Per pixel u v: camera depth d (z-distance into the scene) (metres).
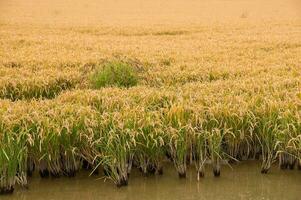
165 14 51.69
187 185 11.12
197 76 17.83
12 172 10.73
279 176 11.58
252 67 19.23
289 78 16.17
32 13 50.97
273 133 11.73
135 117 11.52
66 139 11.32
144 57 21.59
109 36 32.22
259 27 36.75
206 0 70.69
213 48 25.16
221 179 11.43
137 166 11.66
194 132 11.38
